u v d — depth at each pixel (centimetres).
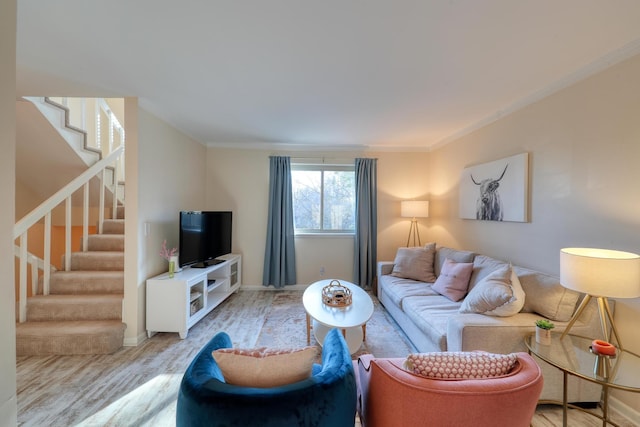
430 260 339
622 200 172
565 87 208
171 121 316
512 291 186
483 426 89
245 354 110
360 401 134
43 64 194
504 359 104
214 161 430
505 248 271
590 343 163
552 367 174
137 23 149
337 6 136
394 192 440
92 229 393
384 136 382
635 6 134
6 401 78
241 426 88
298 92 238
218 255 374
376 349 249
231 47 173
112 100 419
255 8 138
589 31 154
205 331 285
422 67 196
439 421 89
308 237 437
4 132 76
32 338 231
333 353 127
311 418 93
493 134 289
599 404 174
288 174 425
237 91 237
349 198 446
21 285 251
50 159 324
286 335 277
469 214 327
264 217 435
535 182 235
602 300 153
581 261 147
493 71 200
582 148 195
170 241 320
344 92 238
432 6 136
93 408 173
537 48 171
